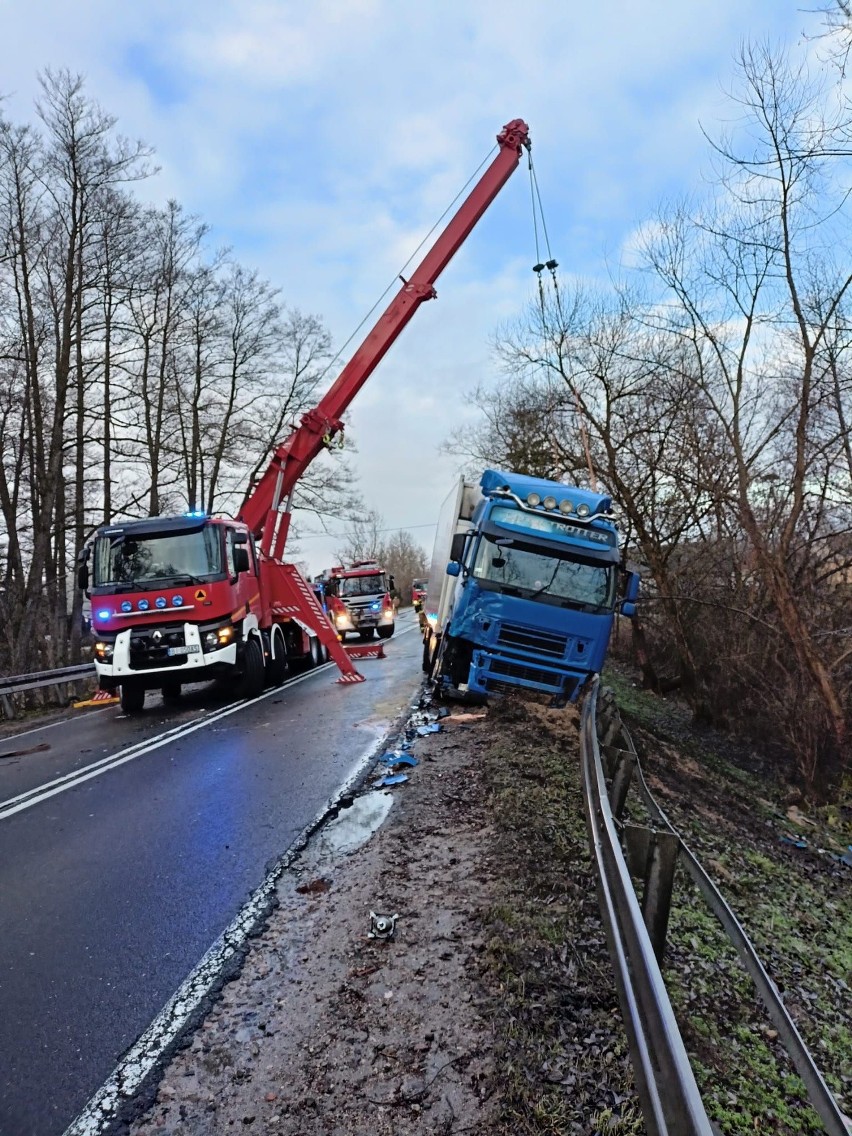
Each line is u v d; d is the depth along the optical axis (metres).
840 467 14.35
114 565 11.94
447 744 8.56
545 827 5.66
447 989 3.62
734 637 15.98
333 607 25.00
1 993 3.83
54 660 21.08
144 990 3.79
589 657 10.27
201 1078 3.12
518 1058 3.11
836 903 8.16
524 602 10.26
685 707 19.12
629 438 17.30
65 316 20.16
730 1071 3.86
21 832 6.47
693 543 18.44
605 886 3.30
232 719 11.41
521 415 24.61
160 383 25.41
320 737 9.55
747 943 3.12
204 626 11.88
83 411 21.88
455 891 4.62
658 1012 2.22
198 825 6.32
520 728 9.09
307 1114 2.91
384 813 6.32
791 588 13.46
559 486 11.09
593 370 17.95
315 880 5.02
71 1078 3.14
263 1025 3.46
